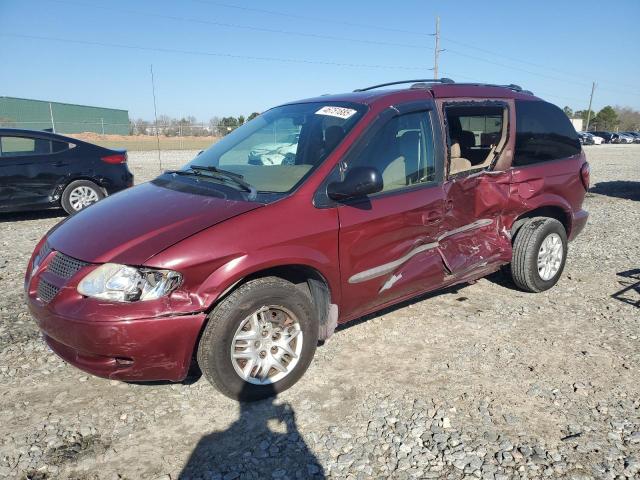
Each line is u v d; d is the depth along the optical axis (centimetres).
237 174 373
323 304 351
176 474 262
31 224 855
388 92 404
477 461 271
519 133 469
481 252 441
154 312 282
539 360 379
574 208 526
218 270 294
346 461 271
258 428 299
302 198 331
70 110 3831
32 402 321
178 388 339
